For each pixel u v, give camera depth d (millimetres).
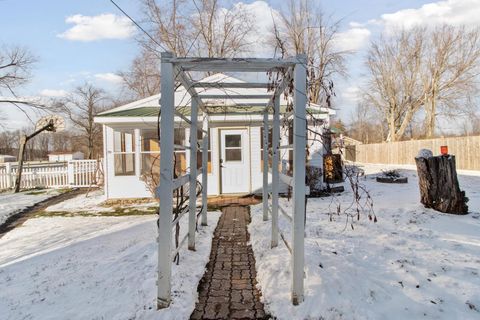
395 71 29406
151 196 9938
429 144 18828
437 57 26781
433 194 6359
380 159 24719
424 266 3643
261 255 4285
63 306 3049
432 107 27516
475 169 15352
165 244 2932
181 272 3631
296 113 2990
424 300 2943
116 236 5535
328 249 4234
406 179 11602
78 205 9547
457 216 5902
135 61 24297
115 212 8266
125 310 2912
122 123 9773
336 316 2744
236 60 2941
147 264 3994
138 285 3412
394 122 30156
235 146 10086
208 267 4043
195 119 4621
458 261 3760
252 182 10078
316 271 3492
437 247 4297
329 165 9852
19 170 12922
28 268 4184
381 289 3139
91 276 3729
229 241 5188
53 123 15781
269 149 6164
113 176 10023
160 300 2922
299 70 2998
